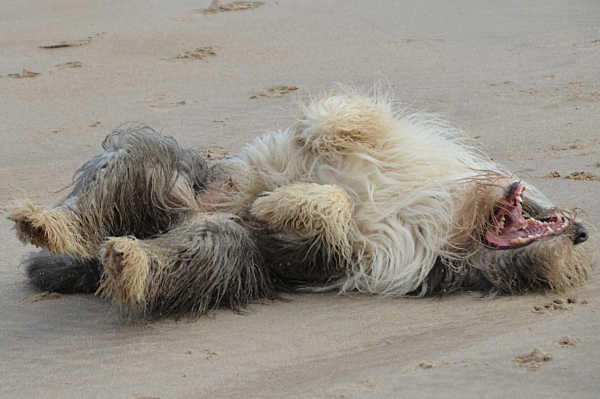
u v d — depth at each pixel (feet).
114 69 88.02
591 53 86.63
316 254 32.86
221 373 26.50
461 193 33.32
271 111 71.20
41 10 119.65
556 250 31.78
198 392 25.17
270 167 34.30
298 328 30.12
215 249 31.42
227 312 31.83
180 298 31.27
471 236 32.94
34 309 32.83
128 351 28.60
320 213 31.12
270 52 93.25
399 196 33.45
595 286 33.14
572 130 60.85
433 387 23.75
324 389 24.25
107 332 30.32
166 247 30.86
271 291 33.40
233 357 27.76
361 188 33.32
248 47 95.66
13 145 64.18
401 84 78.23
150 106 74.59
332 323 30.50
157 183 32.32
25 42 101.45
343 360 26.96
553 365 24.50
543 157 54.29
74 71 87.66
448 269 33.19
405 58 88.74
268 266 33.58
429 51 91.30
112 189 31.76
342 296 33.35
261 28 104.42
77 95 78.84
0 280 36.32
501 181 33.19
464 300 32.45
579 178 48.55
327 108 33.99
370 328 29.91
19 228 30.27
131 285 29.04
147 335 29.91
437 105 70.44
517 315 29.99
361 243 33.24
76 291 34.71
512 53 88.84
